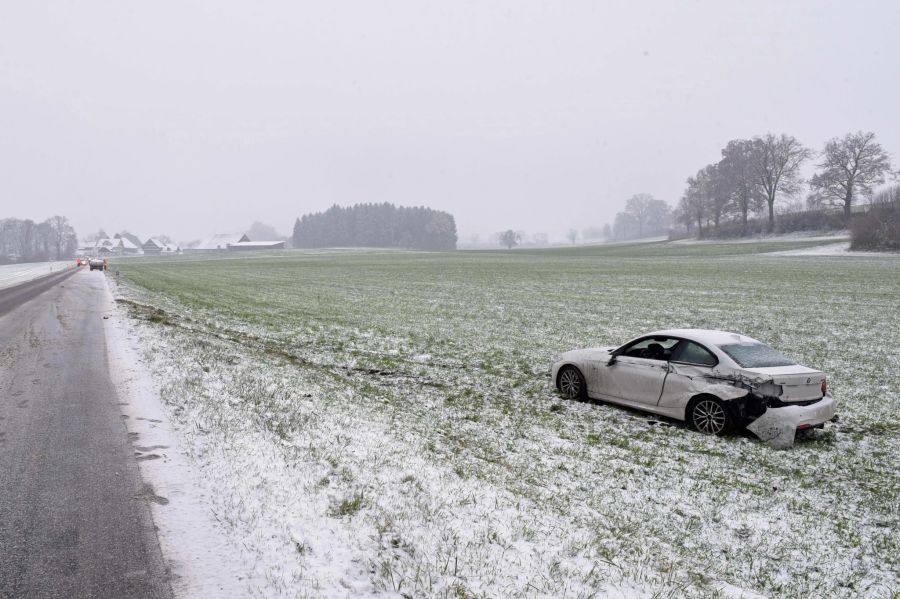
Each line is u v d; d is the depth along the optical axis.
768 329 21.02
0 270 94.31
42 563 4.40
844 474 7.89
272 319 23.95
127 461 6.46
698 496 7.06
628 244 163.12
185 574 4.28
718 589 4.84
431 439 8.55
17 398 9.20
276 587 4.13
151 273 67.31
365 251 189.00
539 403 11.38
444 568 4.45
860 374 14.09
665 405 9.96
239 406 8.78
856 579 5.36
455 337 19.42
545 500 6.48
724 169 123.06
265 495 5.60
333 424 8.38
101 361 12.19
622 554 5.30
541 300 32.03
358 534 4.91
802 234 107.31
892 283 38.34
